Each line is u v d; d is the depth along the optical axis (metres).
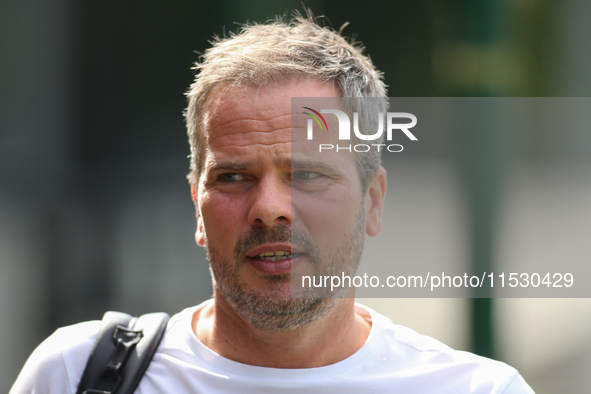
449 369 5.70
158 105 21.98
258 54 5.48
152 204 20.75
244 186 5.41
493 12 11.02
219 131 5.38
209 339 5.98
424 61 19.22
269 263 5.35
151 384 5.70
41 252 18.86
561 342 10.87
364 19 19.77
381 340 5.95
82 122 22.30
